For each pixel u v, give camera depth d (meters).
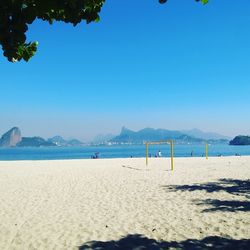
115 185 15.24
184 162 31.20
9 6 3.42
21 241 7.16
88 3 3.61
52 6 3.46
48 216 9.31
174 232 7.59
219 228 7.77
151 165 27.61
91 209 10.14
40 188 14.72
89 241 7.09
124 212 9.66
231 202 10.69
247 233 7.34
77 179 17.88
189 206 10.22
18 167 27.05
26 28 3.51
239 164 27.61
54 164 30.45
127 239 7.18
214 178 17.33
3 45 3.59
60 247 6.75
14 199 12.02
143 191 13.33
